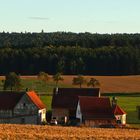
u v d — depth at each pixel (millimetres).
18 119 197375
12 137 96750
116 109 193500
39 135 101375
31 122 196750
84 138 100062
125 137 104188
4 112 197750
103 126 170250
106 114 188375
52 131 115312
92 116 187125
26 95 198375
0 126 122562
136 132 122250
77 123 184875
